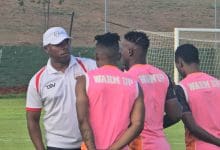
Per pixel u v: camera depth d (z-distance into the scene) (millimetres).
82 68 17484
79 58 17875
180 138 37812
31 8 106688
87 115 14391
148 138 15906
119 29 105062
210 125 16125
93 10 109938
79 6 109875
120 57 15461
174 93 16375
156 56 79250
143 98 14852
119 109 14422
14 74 77812
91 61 17750
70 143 17375
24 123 45438
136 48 16344
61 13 107125
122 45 16453
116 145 14211
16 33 100938
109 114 14414
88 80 14469
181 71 16766
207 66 74625
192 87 16266
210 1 116062
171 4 115062
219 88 16375
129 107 14492
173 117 16344
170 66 78125
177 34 70125
